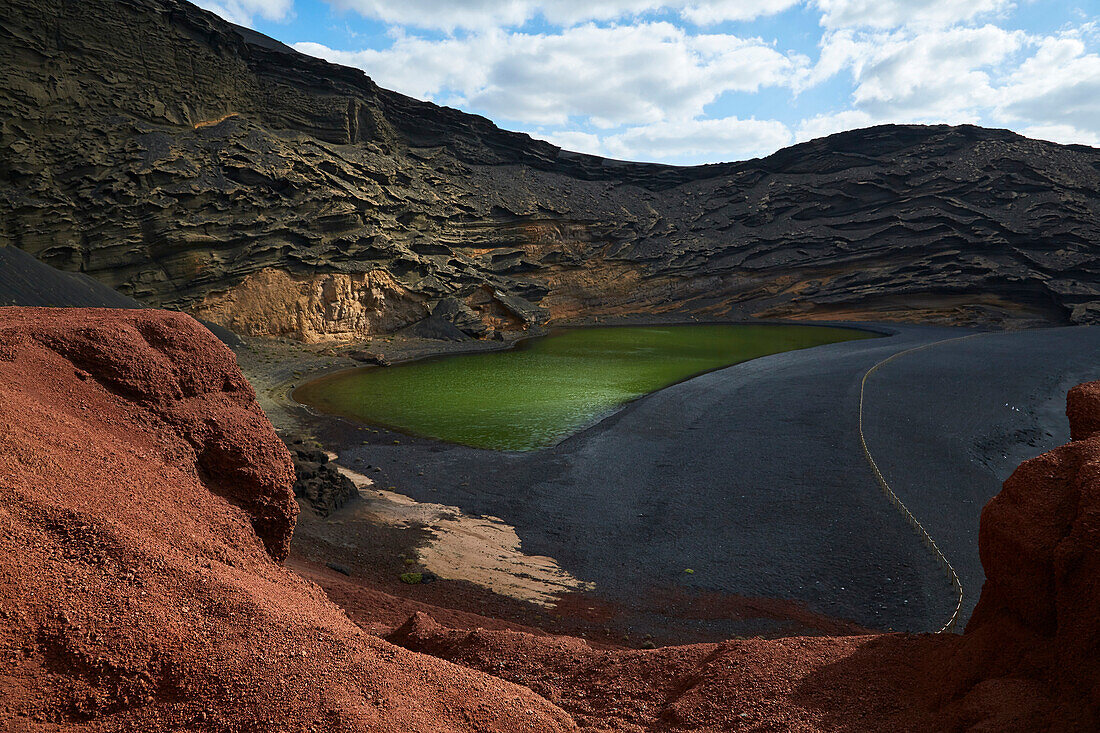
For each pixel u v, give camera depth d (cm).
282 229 7350
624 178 13825
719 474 3434
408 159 10544
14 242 5678
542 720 704
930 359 6506
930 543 2511
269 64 8806
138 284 6269
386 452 3872
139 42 7075
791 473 3372
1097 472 738
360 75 9825
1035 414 4888
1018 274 10106
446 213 10019
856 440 3866
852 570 2384
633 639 1894
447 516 2898
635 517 2931
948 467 3503
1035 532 766
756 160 13925
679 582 2327
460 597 2106
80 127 6444
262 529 1093
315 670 629
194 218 6719
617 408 5141
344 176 8581
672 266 12256
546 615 2028
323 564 2220
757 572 2392
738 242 12481
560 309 11400
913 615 2064
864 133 12888
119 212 6253
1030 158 11581
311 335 7394
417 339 8269
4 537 621
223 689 579
